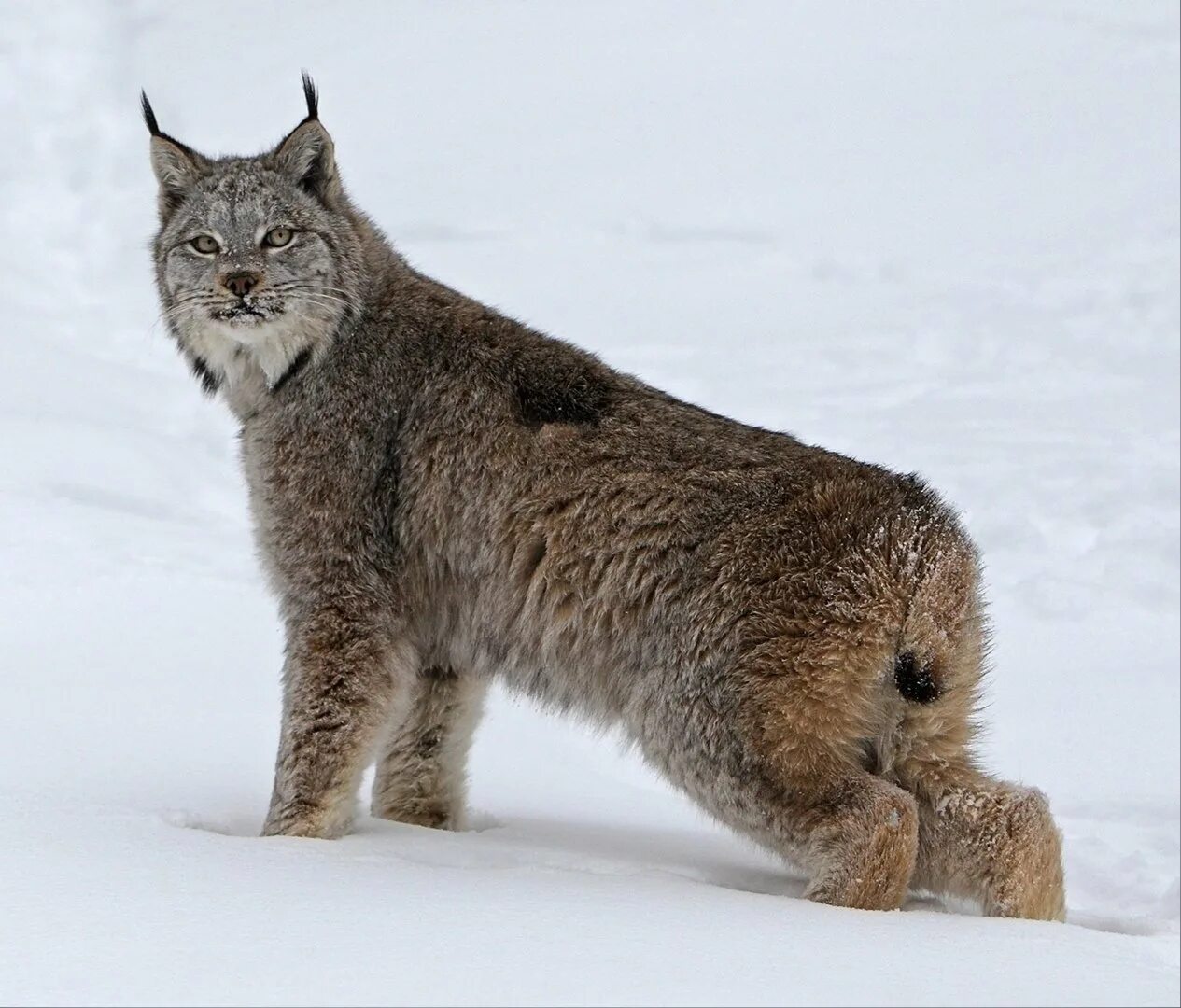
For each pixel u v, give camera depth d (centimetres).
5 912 740
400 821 1091
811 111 5244
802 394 2659
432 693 1088
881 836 870
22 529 1805
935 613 905
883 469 989
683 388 2659
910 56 5903
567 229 3909
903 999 638
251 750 1194
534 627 1008
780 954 700
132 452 2141
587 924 742
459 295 1120
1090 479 2239
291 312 1068
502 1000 634
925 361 2900
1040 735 1433
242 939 709
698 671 930
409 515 1045
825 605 903
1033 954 716
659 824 1123
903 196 4312
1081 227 3972
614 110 5203
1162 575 1930
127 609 1617
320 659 1028
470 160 4622
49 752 1146
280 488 1066
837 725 900
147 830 916
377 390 1065
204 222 1091
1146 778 1342
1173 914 1116
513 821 1100
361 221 1134
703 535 949
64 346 2681
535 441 1012
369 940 710
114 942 704
